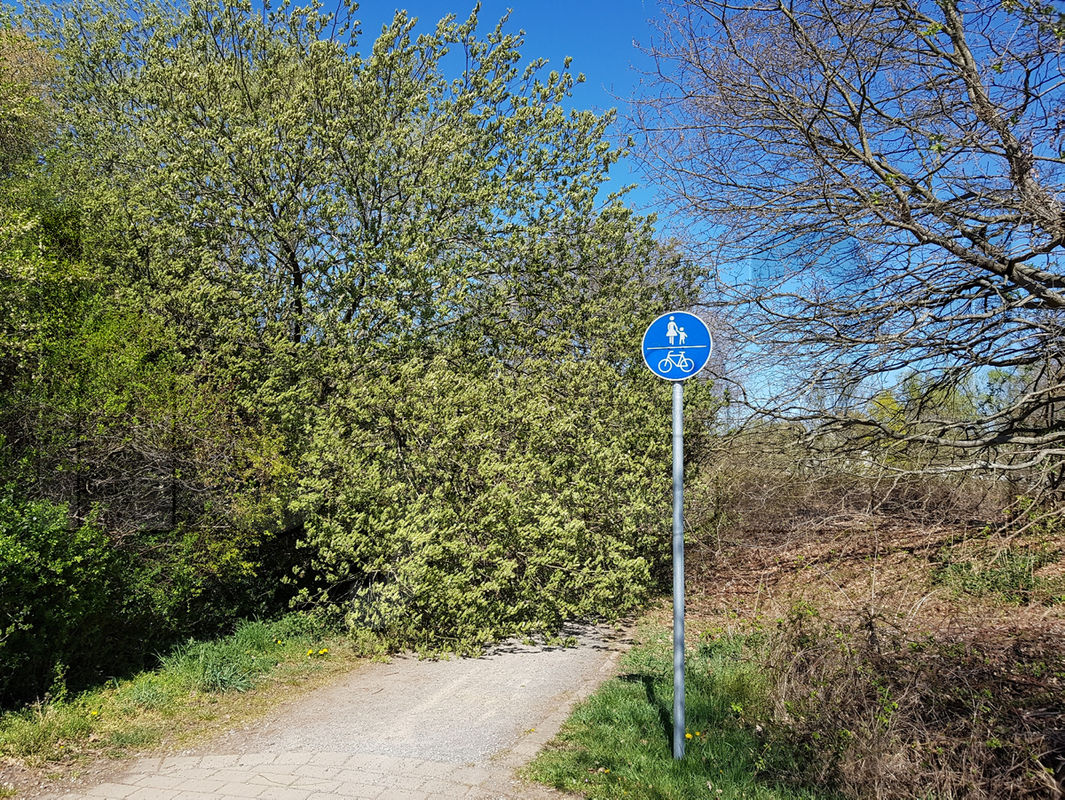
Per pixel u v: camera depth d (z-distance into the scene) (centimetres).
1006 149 686
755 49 859
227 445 746
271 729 521
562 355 1007
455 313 992
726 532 1072
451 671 692
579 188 1030
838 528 955
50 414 662
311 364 895
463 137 997
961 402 950
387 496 787
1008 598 723
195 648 687
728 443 1030
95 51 1104
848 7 773
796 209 834
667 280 1086
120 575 609
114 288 892
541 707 573
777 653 554
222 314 903
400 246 924
